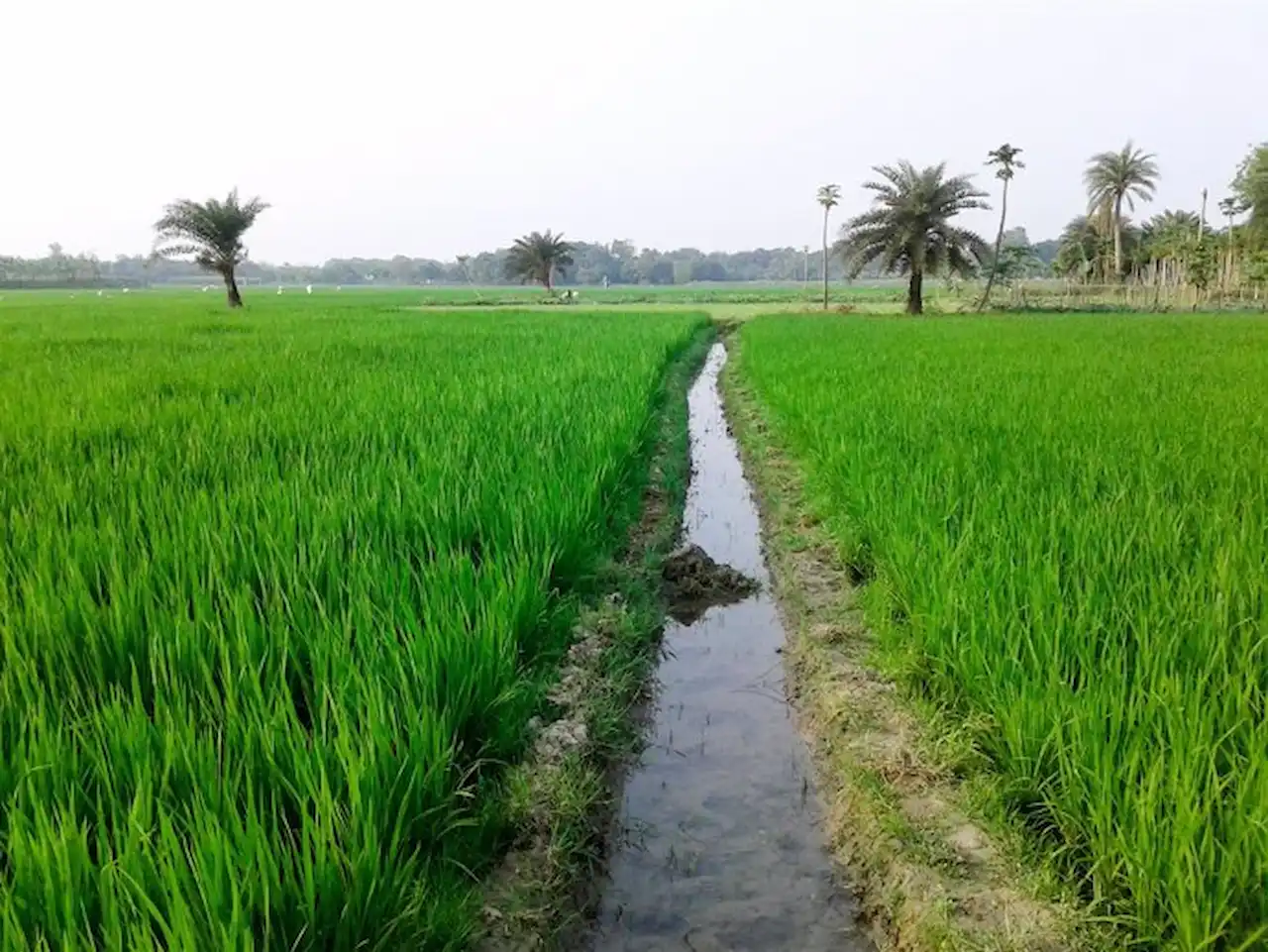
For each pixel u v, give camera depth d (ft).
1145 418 29.81
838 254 131.54
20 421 29.19
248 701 11.46
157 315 114.21
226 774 10.07
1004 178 145.69
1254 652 12.50
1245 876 9.03
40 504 19.11
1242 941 8.87
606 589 21.80
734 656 20.20
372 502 19.95
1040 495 20.12
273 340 69.36
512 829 12.79
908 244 126.11
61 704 11.27
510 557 17.83
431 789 11.59
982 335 76.43
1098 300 154.30
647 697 18.16
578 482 23.65
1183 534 17.81
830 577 22.93
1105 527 17.98
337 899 9.23
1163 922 9.41
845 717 15.76
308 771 10.40
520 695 15.14
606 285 441.68
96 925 8.80
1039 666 13.03
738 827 13.88
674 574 24.23
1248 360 50.88
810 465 31.35
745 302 197.16
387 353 58.18
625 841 13.56
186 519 18.43
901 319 110.52
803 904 12.19
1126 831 10.11
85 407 32.27
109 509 19.04
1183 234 174.40
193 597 14.46
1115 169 175.42
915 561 18.20
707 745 16.34
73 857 8.85
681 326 90.58
